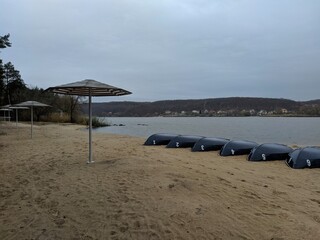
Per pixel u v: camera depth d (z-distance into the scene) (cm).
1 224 474
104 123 5709
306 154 1078
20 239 423
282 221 476
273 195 631
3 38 2495
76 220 480
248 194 616
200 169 869
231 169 963
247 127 5066
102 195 590
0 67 2980
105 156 1127
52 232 441
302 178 873
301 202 595
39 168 898
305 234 431
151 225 454
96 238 422
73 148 1408
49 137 2131
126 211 506
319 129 4409
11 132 2555
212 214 491
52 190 644
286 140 2720
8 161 1039
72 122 5319
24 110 5175
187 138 1627
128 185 648
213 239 414
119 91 955
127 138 2198
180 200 549
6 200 594
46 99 5350
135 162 884
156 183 651
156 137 1752
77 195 597
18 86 5738
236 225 455
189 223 458
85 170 826
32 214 511
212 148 1475
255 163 1144
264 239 415
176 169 809
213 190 624
